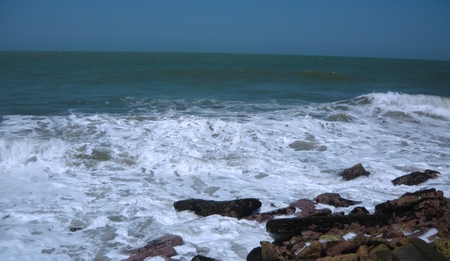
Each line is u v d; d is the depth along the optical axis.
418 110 15.09
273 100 17.58
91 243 5.23
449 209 5.73
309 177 8.05
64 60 51.53
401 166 8.78
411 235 5.27
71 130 10.80
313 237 5.11
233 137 10.57
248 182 7.79
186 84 22.58
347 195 7.05
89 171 8.27
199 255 4.75
